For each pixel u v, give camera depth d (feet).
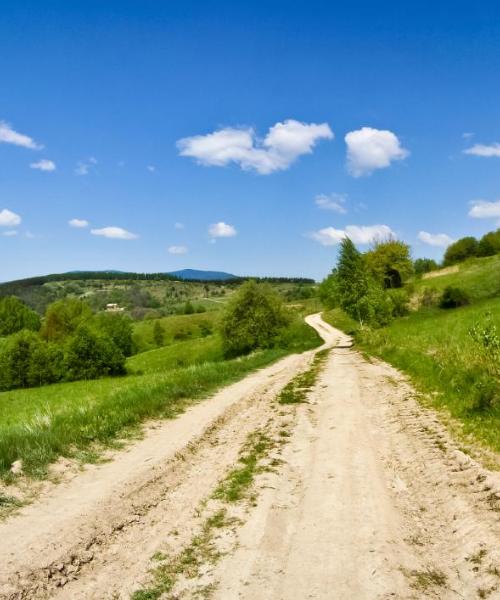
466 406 36.81
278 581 15.81
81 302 310.45
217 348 237.45
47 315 297.33
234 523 20.67
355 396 50.55
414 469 26.58
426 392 47.65
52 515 21.34
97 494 23.98
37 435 32.45
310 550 17.92
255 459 30.07
